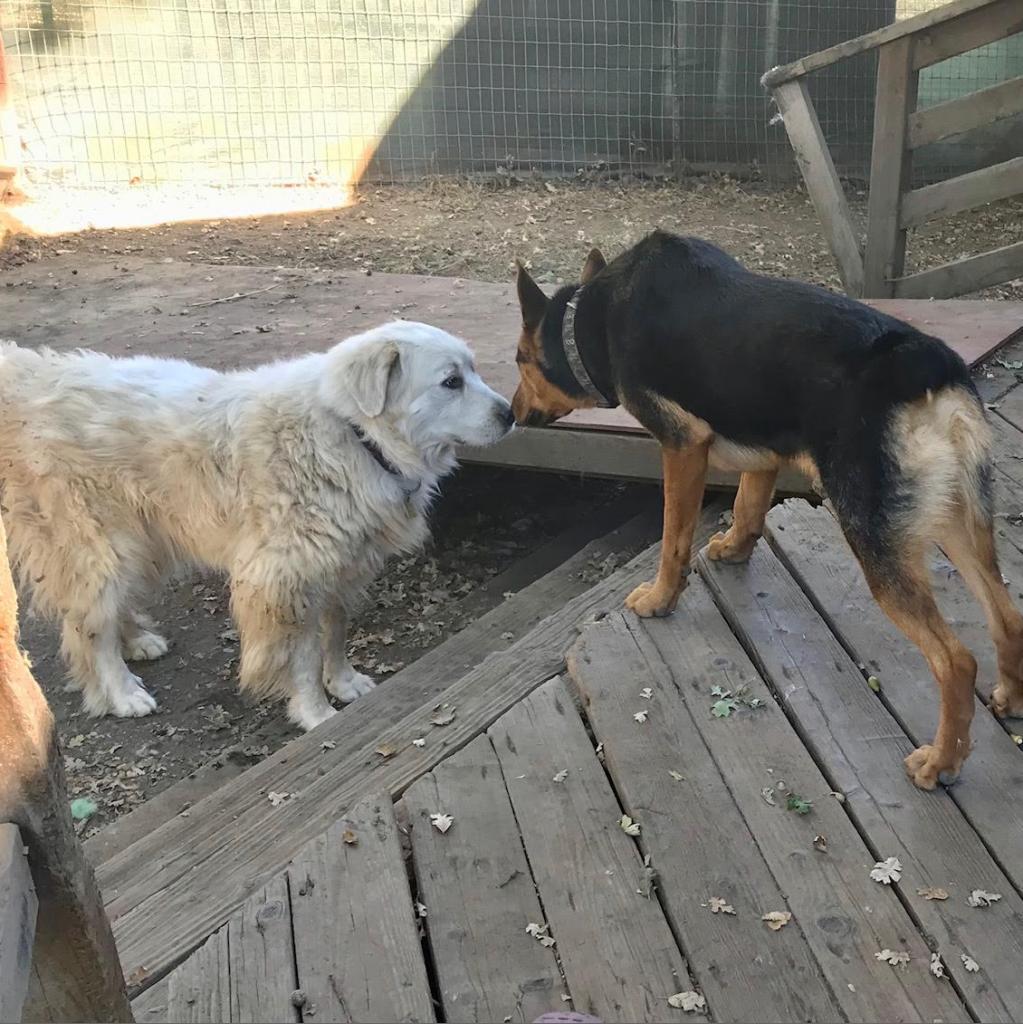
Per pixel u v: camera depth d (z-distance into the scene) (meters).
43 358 3.78
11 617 1.44
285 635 3.66
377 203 10.34
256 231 9.28
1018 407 4.41
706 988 1.95
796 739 2.60
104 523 3.72
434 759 2.64
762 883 2.17
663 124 11.24
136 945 2.13
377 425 3.52
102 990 1.71
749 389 2.68
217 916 2.20
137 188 10.33
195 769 3.73
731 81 11.09
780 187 10.99
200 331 5.91
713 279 2.81
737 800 2.40
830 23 10.92
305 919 2.13
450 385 3.58
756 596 3.21
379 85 10.81
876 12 10.92
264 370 3.74
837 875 2.19
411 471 3.63
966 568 2.55
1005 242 9.10
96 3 9.97
